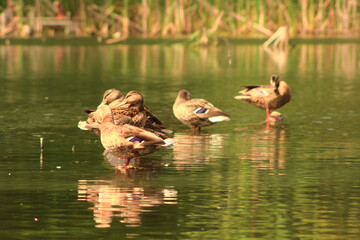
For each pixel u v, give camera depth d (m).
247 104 21.58
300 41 55.38
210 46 52.62
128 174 11.52
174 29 57.69
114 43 54.09
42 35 60.59
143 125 13.43
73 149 13.75
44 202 9.73
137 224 8.77
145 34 58.94
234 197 10.03
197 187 10.62
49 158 12.88
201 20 57.28
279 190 10.45
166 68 35.41
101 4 59.16
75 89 25.58
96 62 38.81
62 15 60.22
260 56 43.78
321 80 29.11
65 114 19.09
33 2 60.25
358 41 55.28
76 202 9.73
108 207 9.48
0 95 23.52
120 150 11.66
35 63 37.66
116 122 12.91
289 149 13.89
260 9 56.94
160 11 58.44
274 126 17.22
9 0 60.25
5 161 12.57
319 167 12.09
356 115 19.05
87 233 8.43
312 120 18.19
